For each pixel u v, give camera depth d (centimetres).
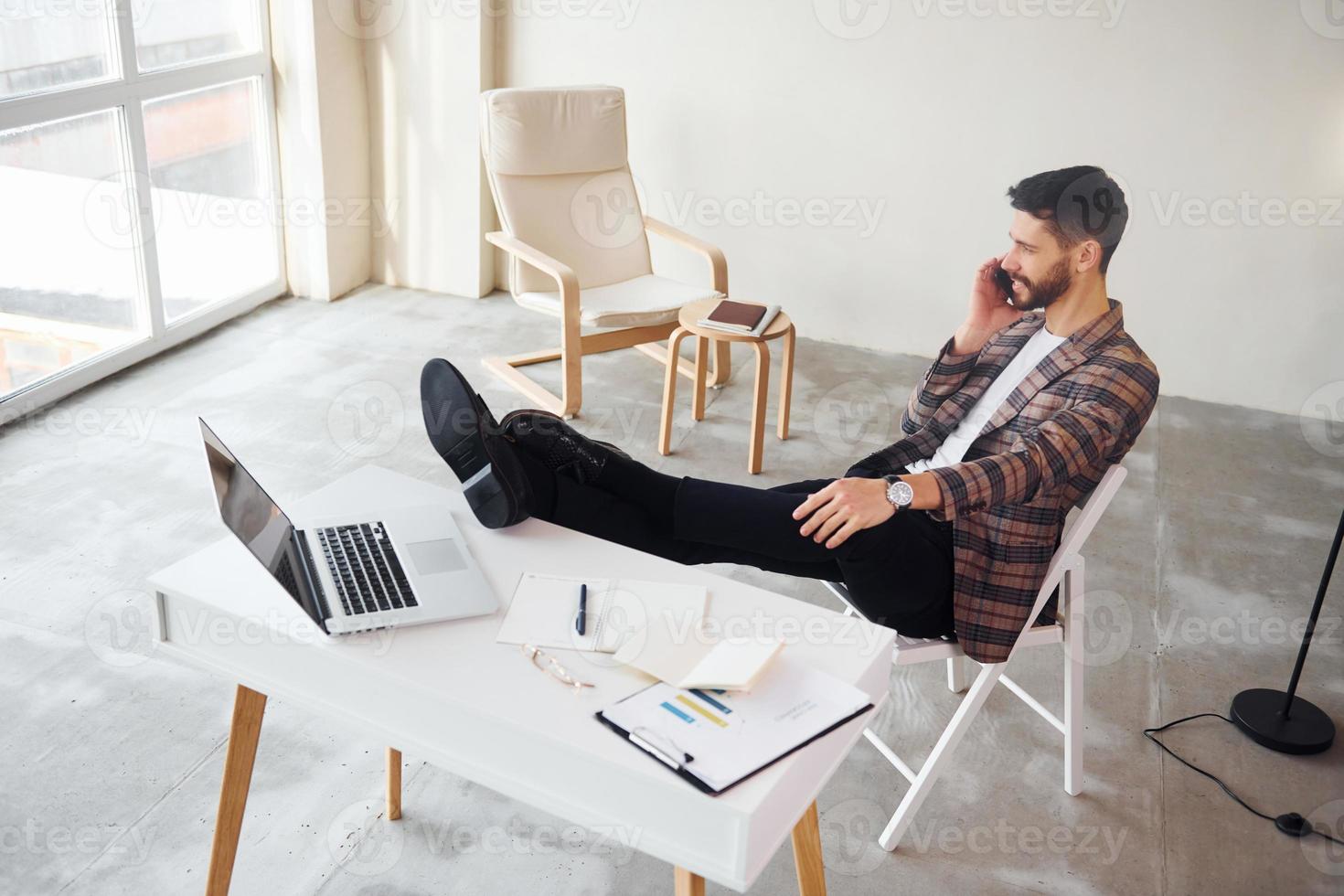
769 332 322
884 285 424
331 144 417
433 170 436
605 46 420
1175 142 377
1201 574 289
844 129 407
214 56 377
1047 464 169
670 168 431
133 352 361
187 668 224
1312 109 362
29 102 302
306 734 209
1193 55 366
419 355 392
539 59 428
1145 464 351
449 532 161
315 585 143
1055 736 222
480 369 384
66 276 330
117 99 333
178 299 382
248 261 415
